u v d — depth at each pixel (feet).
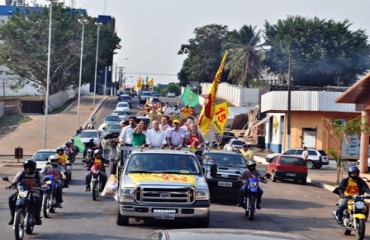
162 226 65.36
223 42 490.08
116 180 73.97
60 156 95.86
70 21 342.03
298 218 79.36
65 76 353.31
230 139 230.07
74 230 61.98
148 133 76.59
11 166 162.81
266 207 90.58
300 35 355.56
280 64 361.71
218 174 88.48
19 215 54.39
